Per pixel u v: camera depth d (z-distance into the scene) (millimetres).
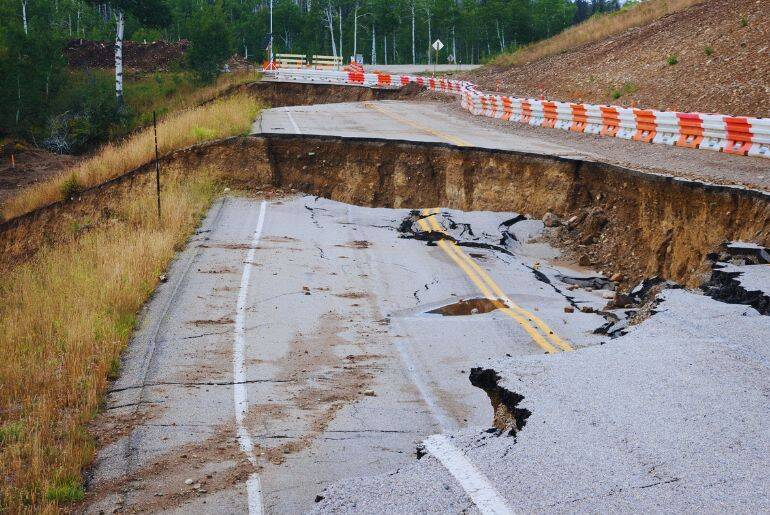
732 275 10875
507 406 7270
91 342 10648
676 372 7676
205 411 8945
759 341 8508
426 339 11367
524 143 22359
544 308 12781
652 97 29516
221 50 54438
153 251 15086
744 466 5820
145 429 8500
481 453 6230
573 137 24047
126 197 20578
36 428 8281
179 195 19828
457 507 5406
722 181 15219
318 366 10344
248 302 12836
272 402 9195
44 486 7176
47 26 55500
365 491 5844
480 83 46156
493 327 11758
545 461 5973
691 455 6000
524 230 17828
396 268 15000
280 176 22359
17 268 18297
